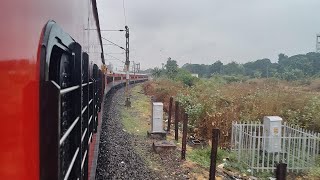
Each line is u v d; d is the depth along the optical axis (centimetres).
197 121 1235
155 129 1073
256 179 802
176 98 1758
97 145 720
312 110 1209
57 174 134
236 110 1304
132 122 1361
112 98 2338
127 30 2408
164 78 4466
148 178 680
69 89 194
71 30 252
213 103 1364
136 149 902
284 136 918
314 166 848
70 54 244
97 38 874
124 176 683
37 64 135
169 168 759
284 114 1264
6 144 103
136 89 3847
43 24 146
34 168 128
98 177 666
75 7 284
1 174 100
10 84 105
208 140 1118
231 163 877
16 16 110
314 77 4903
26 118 119
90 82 523
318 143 918
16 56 110
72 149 241
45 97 133
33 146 127
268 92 1738
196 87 2414
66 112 218
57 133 134
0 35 97
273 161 868
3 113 101
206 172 764
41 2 143
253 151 848
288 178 827
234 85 2727
